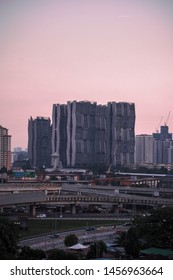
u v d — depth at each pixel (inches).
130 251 6633.9
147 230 7377.0
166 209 7775.6
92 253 6230.3
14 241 6186.0
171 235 7145.7
